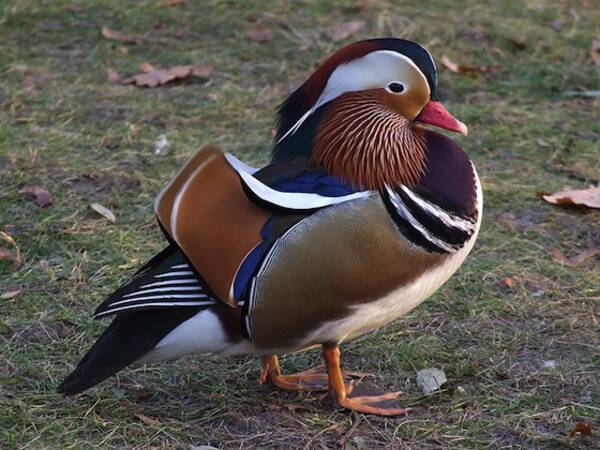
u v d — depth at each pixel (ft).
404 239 15.01
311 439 15.69
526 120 27.84
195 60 30.50
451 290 20.07
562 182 24.75
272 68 30.22
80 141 25.50
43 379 17.06
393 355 18.01
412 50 15.79
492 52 31.68
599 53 31.63
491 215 23.09
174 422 16.02
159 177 23.98
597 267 21.30
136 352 14.84
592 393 16.96
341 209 14.83
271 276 14.74
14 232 21.42
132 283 15.07
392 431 15.94
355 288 14.92
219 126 26.76
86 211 22.48
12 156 24.30
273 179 15.43
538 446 15.58
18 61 29.99
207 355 18.11
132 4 33.99
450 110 28.12
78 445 15.29
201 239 14.49
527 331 18.84
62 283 19.89
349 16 33.45
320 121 15.88
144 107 27.43
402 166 15.53
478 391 17.04
